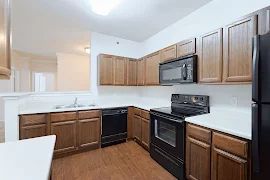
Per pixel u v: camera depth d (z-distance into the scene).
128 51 3.74
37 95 2.77
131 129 3.20
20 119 2.16
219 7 2.00
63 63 5.13
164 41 3.05
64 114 2.47
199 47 1.95
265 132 0.97
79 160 2.37
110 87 3.52
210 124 1.49
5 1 0.77
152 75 2.93
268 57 0.95
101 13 2.09
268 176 0.97
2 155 0.84
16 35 3.44
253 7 1.66
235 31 1.54
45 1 2.06
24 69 5.78
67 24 2.83
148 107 2.79
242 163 1.20
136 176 1.96
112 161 2.34
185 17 2.53
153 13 2.42
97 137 2.79
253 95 1.02
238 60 1.51
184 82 2.07
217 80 1.71
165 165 2.12
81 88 5.36
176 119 1.92
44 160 0.80
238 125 1.45
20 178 0.64
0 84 4.71
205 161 1.52
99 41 3.33
